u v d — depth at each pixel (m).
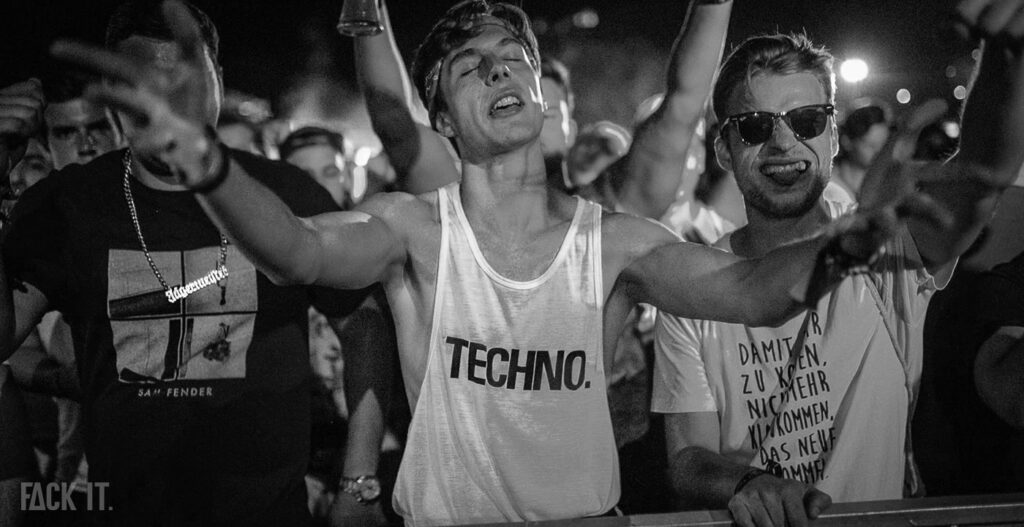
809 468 2.07
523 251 1.83
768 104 2.15
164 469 2.01
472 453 1.79
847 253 1.62
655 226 1.88
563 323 1.79
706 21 2.30
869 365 2.09
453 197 1.88
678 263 1.81
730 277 1.74
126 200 2.05
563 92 2.68
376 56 2.40
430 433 1.81
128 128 1.95
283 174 2.18
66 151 2.55
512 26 1.98
